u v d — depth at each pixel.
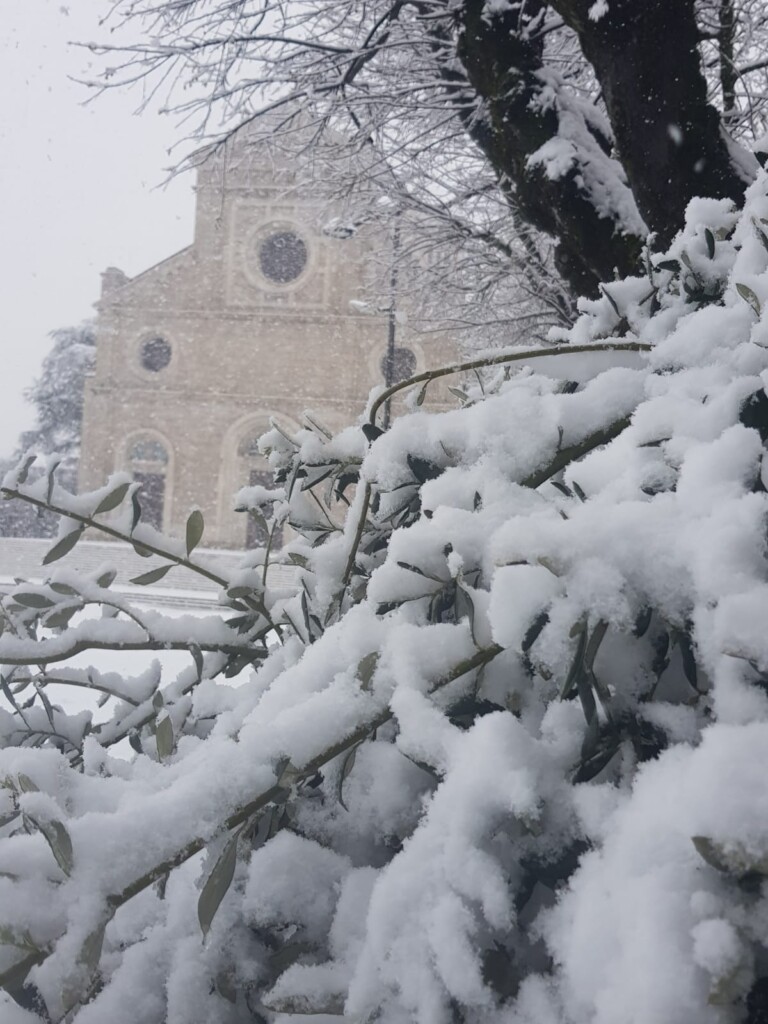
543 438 0.78
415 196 9.52
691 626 0.54
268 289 31.19
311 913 0.61
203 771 0.57
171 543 0.99
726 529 0.51
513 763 0.51
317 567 0.90
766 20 6.21
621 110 3.20
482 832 0.50
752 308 0.80
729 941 0.38
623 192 3.56
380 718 0.60
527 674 0.62
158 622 1.01
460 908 0.48
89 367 37.25
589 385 0.81
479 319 10.18
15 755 0.65
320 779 0.69
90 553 22.22
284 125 8.40
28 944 0.52
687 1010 0.37
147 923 0.66
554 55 7.52
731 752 0.41
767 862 0.37
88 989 0.61
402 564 0.67
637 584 0.54
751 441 0.57
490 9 4.11
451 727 0.56
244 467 31.00
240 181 31.27
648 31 3.08
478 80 4.21
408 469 0.83
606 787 0.50
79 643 0.97
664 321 1.01
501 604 0.55
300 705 0.61
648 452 0.68
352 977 0.54
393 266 10.24
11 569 24.44
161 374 31.34
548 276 8.67
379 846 0.66
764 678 0.48
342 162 9.42
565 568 0.54
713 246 1.01
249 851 0.62
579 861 0.48
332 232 9.92
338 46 7.23
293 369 30.92
